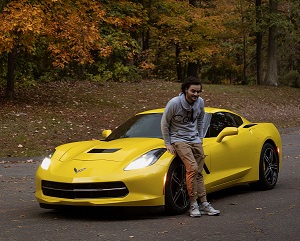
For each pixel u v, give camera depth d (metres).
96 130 17.36
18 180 9.93
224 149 7.34
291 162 11.41
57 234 5.51
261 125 8.50
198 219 6.08
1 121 16.89
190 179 6.18
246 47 39.75
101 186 6.06
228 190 8.28
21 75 25.31
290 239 5.07
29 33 18.06
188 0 33.62
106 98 23.11
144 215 6.43
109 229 5.68
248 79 41.38
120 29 28.53
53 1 17.72
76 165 6.37
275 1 32.94
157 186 6.16
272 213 6.31
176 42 29.80
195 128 6.33
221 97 26.66
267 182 8.16
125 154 6.41
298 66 42.16
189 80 6.10
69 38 18.62
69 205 6.24
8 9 17.05
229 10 32.06
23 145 14.68
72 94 23.14
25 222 6.18
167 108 6.15
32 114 18.22
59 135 16.12
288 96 29.91
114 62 28.83
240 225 5.70
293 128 20.45
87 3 20.23
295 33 36.81
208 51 29.92
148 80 29.66
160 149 6.44
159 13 30.42
